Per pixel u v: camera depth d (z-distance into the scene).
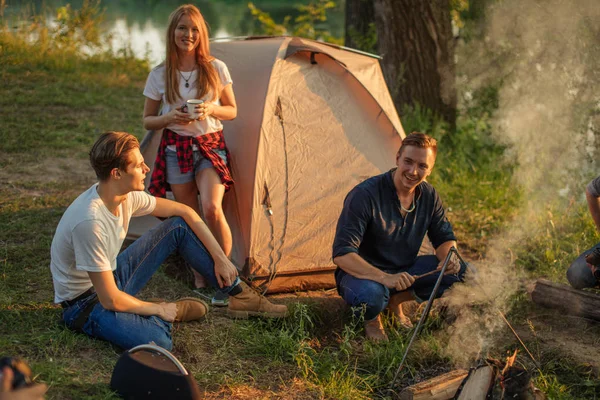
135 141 3.18
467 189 6.67
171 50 4.04
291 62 4.71
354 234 3.76
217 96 4.19
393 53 7.67
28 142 7.15
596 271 4.16
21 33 11.04
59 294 3.35
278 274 4.35
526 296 4.51
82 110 8.66
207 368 3.36
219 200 4.09
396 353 3.62
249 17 22.59
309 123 4.64
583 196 6.83
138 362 2.86
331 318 4.12
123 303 3.24
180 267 4.62
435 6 7.50
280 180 4.46
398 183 3.79
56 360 3.15
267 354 3.54
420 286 3.99
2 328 3.43
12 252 4.48
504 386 2.87
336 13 20.30
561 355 3.76
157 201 3.57
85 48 12.21
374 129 4.86
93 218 3.12
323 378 3.38
